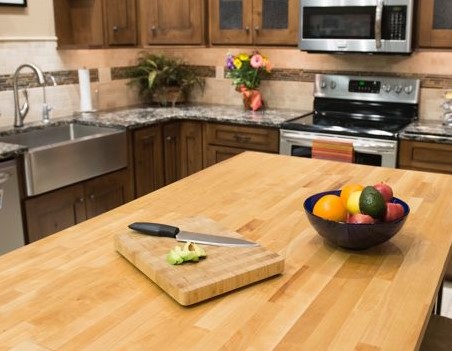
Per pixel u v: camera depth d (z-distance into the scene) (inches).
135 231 59.5
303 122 144.1
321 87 159.8
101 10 149.4
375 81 151.7
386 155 129.6
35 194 117.3
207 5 160.4
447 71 142.6
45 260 55.7
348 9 135.9
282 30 150.8
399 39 131.8
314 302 46.9
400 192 77.1
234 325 43.3
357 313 44.9
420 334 42.1
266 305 46.4
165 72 170.4
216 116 154.4
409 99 147.7
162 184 157.9
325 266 54.0
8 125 138.3
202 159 160.4
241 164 93.3
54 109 151.3
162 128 154.8
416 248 58.4
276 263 51.3
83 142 128.0
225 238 57.2
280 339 41.3
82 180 129.6
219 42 161.5
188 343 40.8
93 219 67.6
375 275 52.0
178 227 60.9
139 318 44.4
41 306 46.4
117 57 171.5
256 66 159.6
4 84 135.8
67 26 155.3
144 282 50.8
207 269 49.8
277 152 146.0
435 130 128.0
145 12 165.9
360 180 83.1
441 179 83.5
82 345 40.7
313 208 59.5
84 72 155.2
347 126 137.3
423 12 131.6
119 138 139.6
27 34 140.1
